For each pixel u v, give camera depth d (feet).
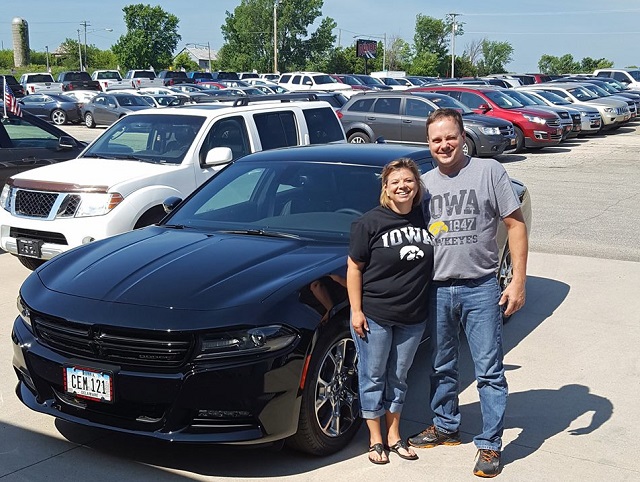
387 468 13.66
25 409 16.11
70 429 15.19
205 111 28.25
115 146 28.32
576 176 53.16
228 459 13.96
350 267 13.21
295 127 30.73
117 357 13.09
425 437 14.46
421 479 13.28
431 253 13.14
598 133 90.07
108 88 160.35
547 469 13.65
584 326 21.54
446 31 331.16
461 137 13.00
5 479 13.25
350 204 17.35
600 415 15.89
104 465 13.75
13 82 125.18
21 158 30.63
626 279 26.32
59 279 14.79
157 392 12.73
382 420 15.81
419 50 334.03
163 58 317.42
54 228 23.98
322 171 18.40
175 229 17.63
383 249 12.97
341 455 14.17
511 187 12.97
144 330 12.80
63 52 412.36
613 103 90.43
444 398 14.24
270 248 15.64
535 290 25.05
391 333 13.37
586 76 148.36
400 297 13.10
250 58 309.83
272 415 12.85
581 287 25.39
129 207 24.09
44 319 13.94
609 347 19.89
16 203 24.98
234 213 18.03
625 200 42.86
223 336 12.73
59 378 13.56
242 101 31.22
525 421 15.64
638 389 17.25
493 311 13.21
